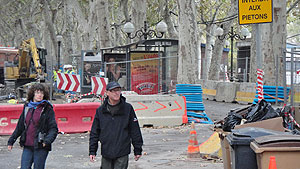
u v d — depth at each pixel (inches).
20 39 1998.0
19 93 976.3
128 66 738.2
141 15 1302.9
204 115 629.6
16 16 1934.1
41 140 237.1
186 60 697.6
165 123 577.6
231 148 223.9
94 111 541.3
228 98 1007.6
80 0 1811.0
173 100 585.0
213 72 1327.5
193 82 701.3
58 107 529.7
